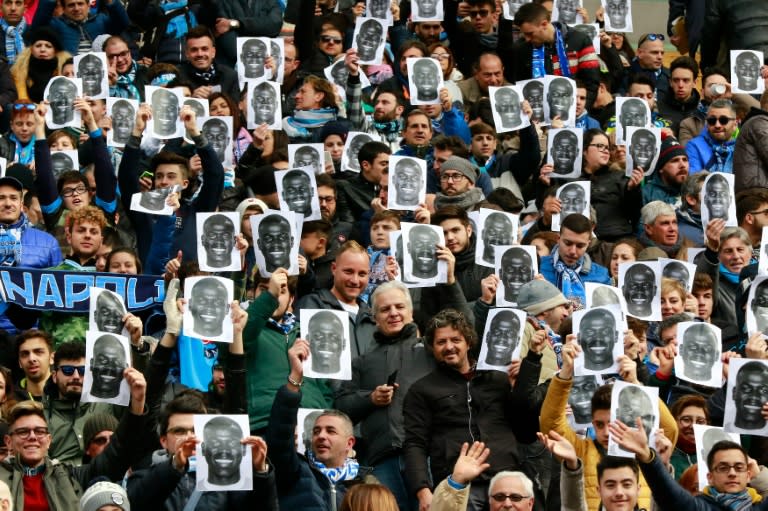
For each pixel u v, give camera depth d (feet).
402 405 117.29
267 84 153.17
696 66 175.32
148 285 131.34
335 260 127.34
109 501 100.53
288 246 122.83
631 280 127.54
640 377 121.90
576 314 112.78
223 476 100.63
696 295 134.51
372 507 100.01
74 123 146.51
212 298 112.98
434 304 128.26
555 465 111.45
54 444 116.98
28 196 143.64
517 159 154.71
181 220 138.10
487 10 179.11
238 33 177.27
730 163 160.15
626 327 119.34
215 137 148.56
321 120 160.35
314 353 114.93
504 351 115.75
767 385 114.01
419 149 150.71
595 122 167.84
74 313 131.13
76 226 133.90
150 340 123.85
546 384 116.26
